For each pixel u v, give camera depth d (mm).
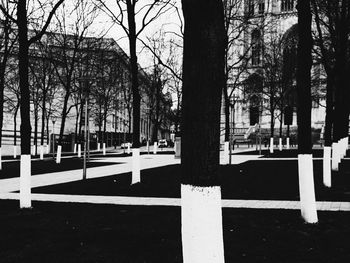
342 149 28688
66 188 16609
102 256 6906
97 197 14070
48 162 33469
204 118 3670
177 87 49812
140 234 8344
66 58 34094
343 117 28797
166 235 8219
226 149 26297
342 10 17594
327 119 15570
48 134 52000
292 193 13914
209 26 3742
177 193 14664
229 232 8336
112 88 66000
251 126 66125
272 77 43219
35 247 7539
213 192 3664
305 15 9664
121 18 16984
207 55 3717
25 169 11875
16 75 38156
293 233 8188
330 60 22172
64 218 10211
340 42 18047
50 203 12664
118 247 7438
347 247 7152
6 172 24297
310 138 9352
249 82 44562
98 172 23969
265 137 59562
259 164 25281
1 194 15352
